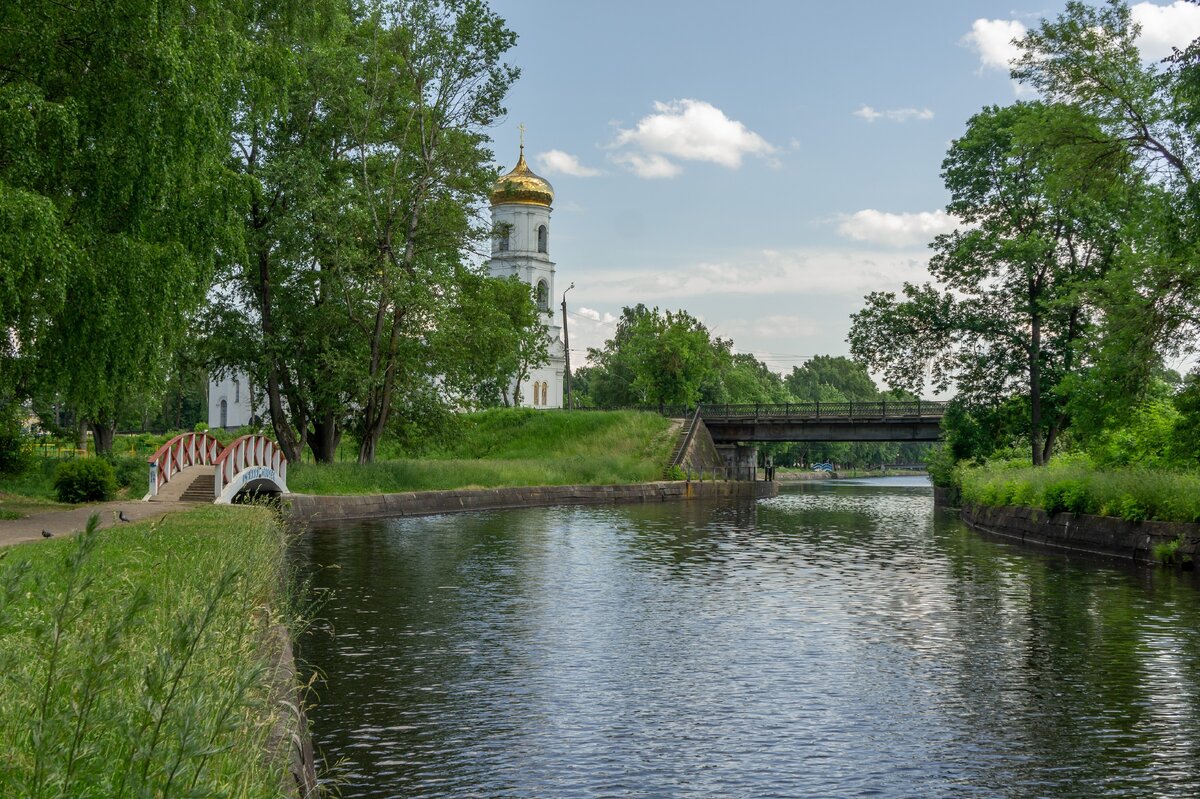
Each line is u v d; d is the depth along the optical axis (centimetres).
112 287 1992
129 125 2012
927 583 2130
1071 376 2998
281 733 657
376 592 1938
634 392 10762
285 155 3775
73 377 2048
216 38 2269
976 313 4397
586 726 1051
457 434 4591
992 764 936
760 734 1027
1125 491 2730
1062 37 2816
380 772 902
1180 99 2333
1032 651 1430
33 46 1938
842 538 3238
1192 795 855
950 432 5012
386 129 4219
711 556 2644
